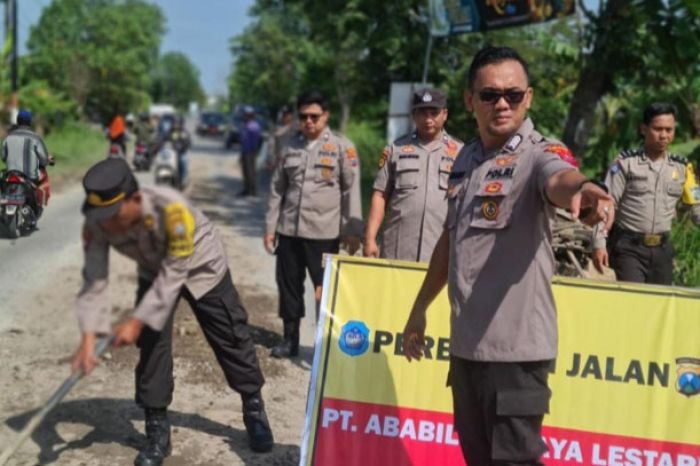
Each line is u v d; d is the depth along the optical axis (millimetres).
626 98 11695
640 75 10578
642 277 5449
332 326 3947
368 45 14602
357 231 6035
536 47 13414
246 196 18109
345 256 3998
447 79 14477
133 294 7676
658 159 5398
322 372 3906
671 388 3670
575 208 2498
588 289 3748
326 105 6039
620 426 3670
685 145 10633
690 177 5465
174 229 3195
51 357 5684
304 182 5973
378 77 16953
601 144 11273
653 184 5359
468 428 3170
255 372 4344
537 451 2971
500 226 2910
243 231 12430
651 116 5332
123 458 4172
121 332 3162
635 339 3703
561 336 3732
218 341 4262
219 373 5566
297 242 6027
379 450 3838
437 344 3889
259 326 6895
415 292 3949
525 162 2896
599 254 5051
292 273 6051
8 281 7613
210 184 20938
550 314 2980
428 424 3840
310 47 24000
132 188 3117
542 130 13062
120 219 3115
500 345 2920
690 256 7777
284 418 4875
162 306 3213
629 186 5406
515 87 2928
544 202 2830
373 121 21453
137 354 5832
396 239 5094
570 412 3691
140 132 22562
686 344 3676
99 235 3172
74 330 6344
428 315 3906
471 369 3031
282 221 6086
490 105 2949
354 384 3893
